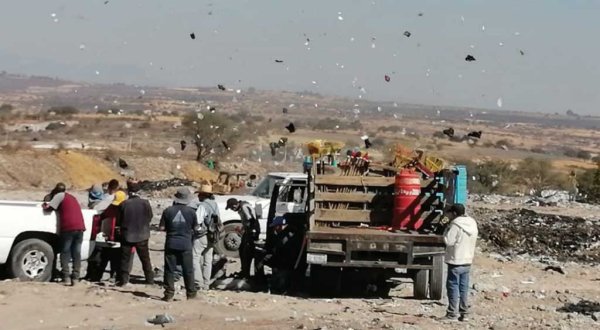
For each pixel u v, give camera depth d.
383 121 157.12
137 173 88.38
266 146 111.19
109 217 24.34
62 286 22.53
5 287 21.83
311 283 24.73
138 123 165.38
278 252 25.80
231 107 176.38
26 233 23.50
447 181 24.44
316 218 24.98
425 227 24.67
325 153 25.91
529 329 19.67
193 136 101.12
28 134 142.62
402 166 26.20
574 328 20.23
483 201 73.00
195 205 23.88
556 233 48.34
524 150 184.38
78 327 17.86
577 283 30.89
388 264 23.48
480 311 22.58
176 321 18.69
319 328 18.06
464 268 20.25
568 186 98.50
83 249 23.77
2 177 74.88
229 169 94.69
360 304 22.94
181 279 26.25
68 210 23.12
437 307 22.83
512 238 45.78
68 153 85.25
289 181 28.42
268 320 19.12
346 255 23.33
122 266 23.69
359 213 25.05
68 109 190.50
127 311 19.73
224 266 25.92
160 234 41.31
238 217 31.86
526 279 31.08
